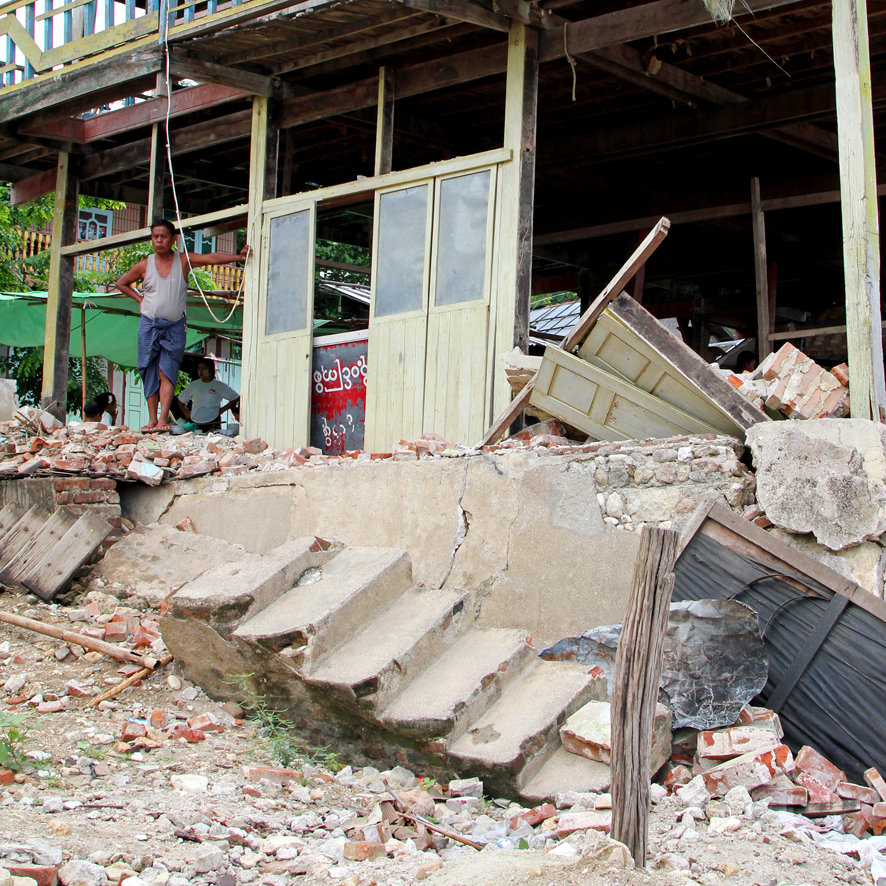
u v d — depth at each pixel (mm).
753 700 6016
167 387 10586
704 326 16328
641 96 10344
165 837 4547
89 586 8531
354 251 22875
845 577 6008
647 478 6867
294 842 4664
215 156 12273
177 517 9289
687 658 5883
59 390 12336
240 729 6320
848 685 5844
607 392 7328
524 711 5883
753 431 6621
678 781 5559
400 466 7961
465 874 4129
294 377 10125
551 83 10047
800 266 14453
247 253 10578
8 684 6660
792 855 4648
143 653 7176
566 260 14695
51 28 10477
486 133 11523
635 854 3986
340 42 9391
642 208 12594
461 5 8234
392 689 5930
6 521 9062
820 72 9758
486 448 7773
